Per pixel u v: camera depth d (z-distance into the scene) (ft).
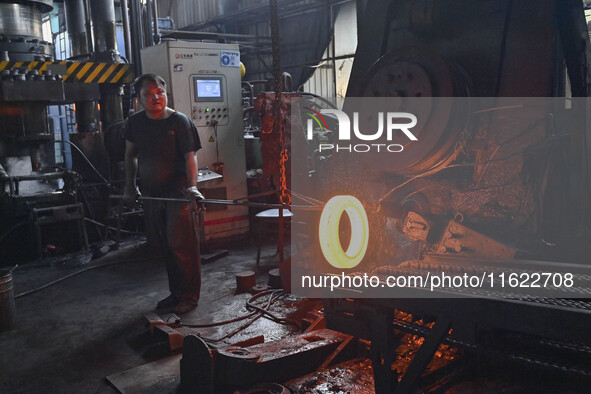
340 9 43.04
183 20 59.93
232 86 21.16
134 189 14.66
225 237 21.42
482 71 8.82
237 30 54.29
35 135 20.99
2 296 12.80
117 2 40.63
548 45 8.10
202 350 9.02
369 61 10.62
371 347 7.50
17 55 22.45
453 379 8.16
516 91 8.40
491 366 8.19
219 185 21.02
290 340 10.00
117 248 21.21
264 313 13.12
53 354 11.50
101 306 14.58
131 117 13.76
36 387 9.98
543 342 6.68
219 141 20.95
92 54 26.50
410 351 9.26
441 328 6.71
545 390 7.22
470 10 8.98
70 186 21.26
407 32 10.03
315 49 46.06
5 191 20.42
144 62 21.11
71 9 29.91
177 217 13.44
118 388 9.68
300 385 8.83
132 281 16.93
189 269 13.76
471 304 6.35
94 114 24.84
